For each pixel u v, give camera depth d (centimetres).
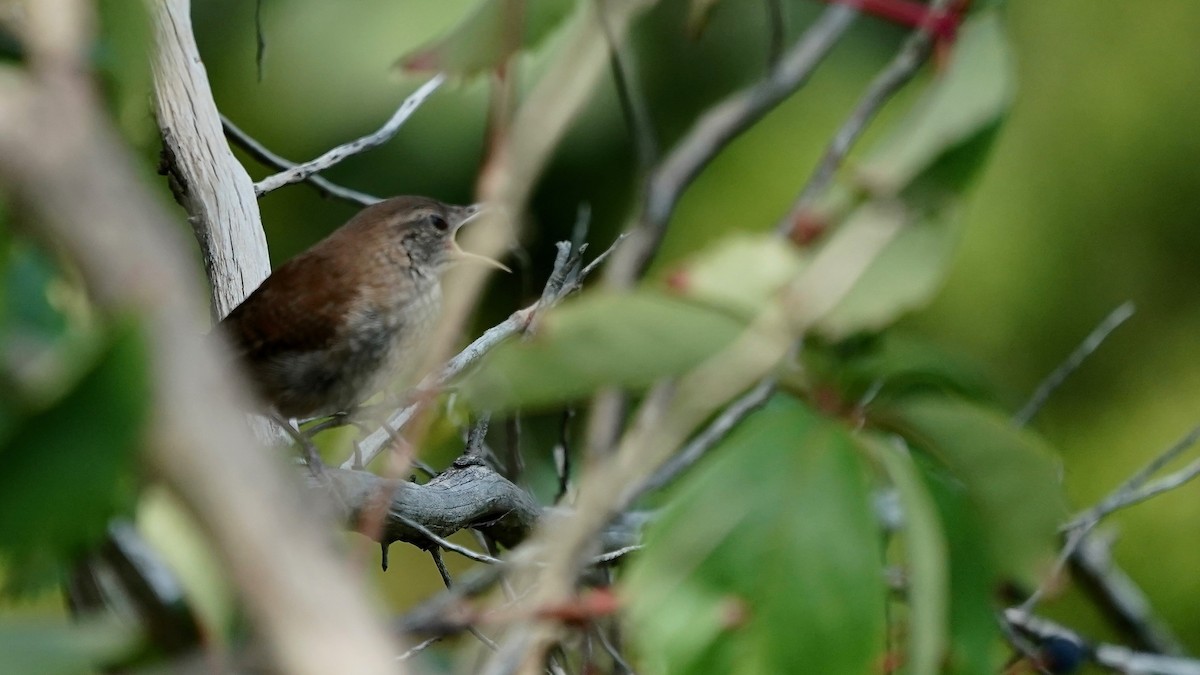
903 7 307
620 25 338
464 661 361
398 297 419
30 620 223
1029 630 420
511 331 416
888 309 269
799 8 447
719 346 276
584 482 299
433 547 414
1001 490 301
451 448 427
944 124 259
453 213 421
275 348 418
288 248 448
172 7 421
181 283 161
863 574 290
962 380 310
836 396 305
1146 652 431
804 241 281
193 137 421
